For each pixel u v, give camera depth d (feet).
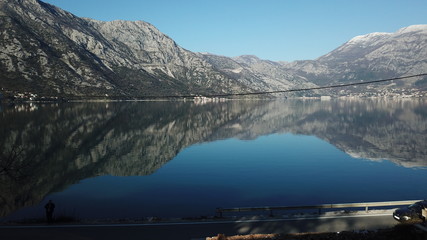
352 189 167.94
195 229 97.14
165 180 188.75
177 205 144.25
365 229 96.12
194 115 640.17
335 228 97.86
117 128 422.00
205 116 623.36
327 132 417.69
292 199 151.94
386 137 370.32
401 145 317.83
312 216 108.17
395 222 101.60
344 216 108.06
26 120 450.71
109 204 146.51
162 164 233.96
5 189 169.99
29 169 211.61
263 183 179.83
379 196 156.56
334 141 344.28
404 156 261.85
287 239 86.48
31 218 122.11
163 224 101.35
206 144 326.65
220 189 168.66
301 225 100.42
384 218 105.40
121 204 146.30
